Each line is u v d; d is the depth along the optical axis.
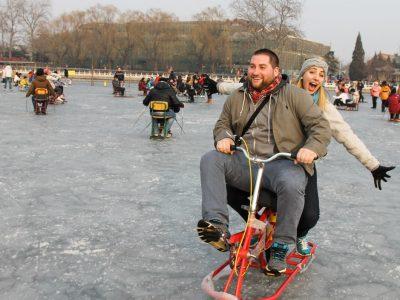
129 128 14.45
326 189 7.41
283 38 80.81
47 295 3.67
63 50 106.75
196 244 4.84
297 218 3.48
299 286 3.91
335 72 112.88
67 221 5.41
